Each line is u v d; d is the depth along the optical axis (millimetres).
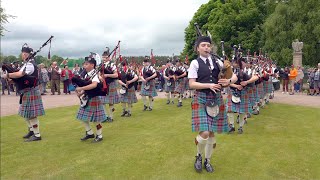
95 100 4973
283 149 4410
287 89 13945
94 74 4859
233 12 25547
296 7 19625
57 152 4488
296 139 4945
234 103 5363
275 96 11969
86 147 4703
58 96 13023
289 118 6797
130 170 3705
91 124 6445
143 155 4223
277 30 20297
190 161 3957
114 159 4098
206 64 3506
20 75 4980
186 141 4863
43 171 3760
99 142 4965
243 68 5449
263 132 5469
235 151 4336
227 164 3842
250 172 3582
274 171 3605
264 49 21578
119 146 4684
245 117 6207
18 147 4781
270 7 23969
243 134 5324
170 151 4367
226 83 3426
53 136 5465
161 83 15047
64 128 6137
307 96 12016
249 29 25641
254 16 24969
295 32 19250
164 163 3906
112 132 5680
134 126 6180
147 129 5867
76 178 3516
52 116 7523
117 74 6578
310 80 12773
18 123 6719
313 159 3990
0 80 14055
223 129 3621
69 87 14453
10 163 4062
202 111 3459
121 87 7223
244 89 5391
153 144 4730
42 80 13812
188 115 7340
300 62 16297
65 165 3938
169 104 9469
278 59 20438
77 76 4891
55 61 14141
